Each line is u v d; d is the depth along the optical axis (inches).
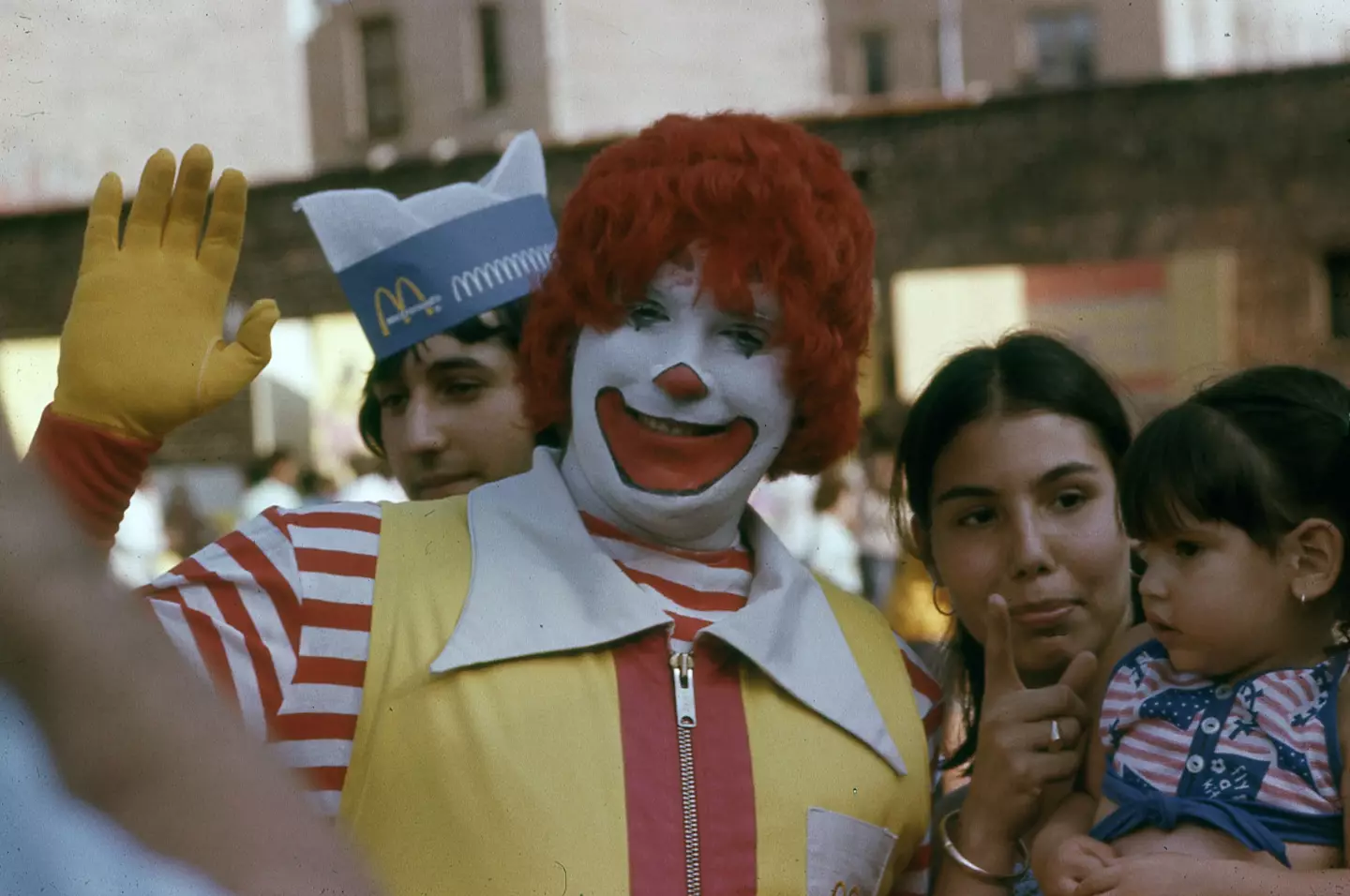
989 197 328.5
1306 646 65.5
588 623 63.8
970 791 69.5
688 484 66.7
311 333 233.3
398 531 65.7
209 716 23.5
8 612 22.0
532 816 59.6
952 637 79.0
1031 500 72.3
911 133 332.5
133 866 22.4
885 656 70.8
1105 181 327.6
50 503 22.6
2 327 288.2
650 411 66.5
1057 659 72.9
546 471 69.5
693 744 63.1
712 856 61.6
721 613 67.4
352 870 24.0
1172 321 321.1
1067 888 63.4
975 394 73.5
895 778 67.0
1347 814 61.5
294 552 63.3
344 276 84.3
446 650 61.7
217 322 62.9
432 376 83.2
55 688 22.2
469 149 359.3
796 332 66.5
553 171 310.5
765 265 66.1
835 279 67.9
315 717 60.9
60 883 22.0
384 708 61.2
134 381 59.9
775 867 62.3
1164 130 324.8
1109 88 326.6
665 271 66.6
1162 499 65.2
